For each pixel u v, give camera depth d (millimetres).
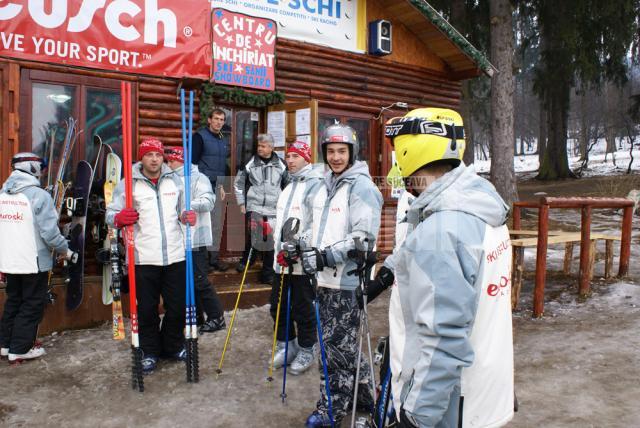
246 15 6652
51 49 5406
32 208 4223
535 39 22609
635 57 21047
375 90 8078
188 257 3928
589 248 6066
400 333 1779
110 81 5766
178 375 4055
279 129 6906
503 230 1742
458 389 1640
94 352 4562
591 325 5059
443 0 16516
